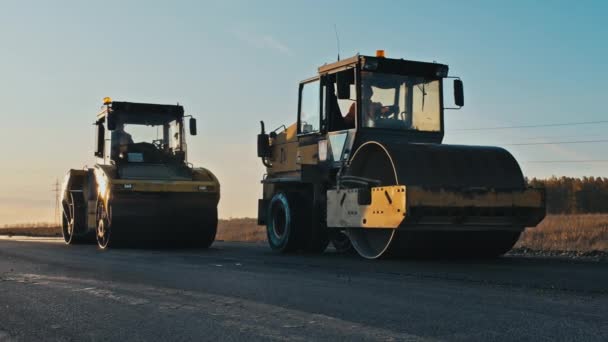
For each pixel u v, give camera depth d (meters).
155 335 4.94
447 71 12.69
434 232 11.08
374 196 10.95
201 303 6.31
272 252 14.16
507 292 6.82
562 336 4.70
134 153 16.97
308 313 5.69
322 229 13.26
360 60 12.13
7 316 5.77
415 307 5.93
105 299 6.66
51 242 20.91
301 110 13.57
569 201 90.00
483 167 11.17
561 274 8.58
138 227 15.95
